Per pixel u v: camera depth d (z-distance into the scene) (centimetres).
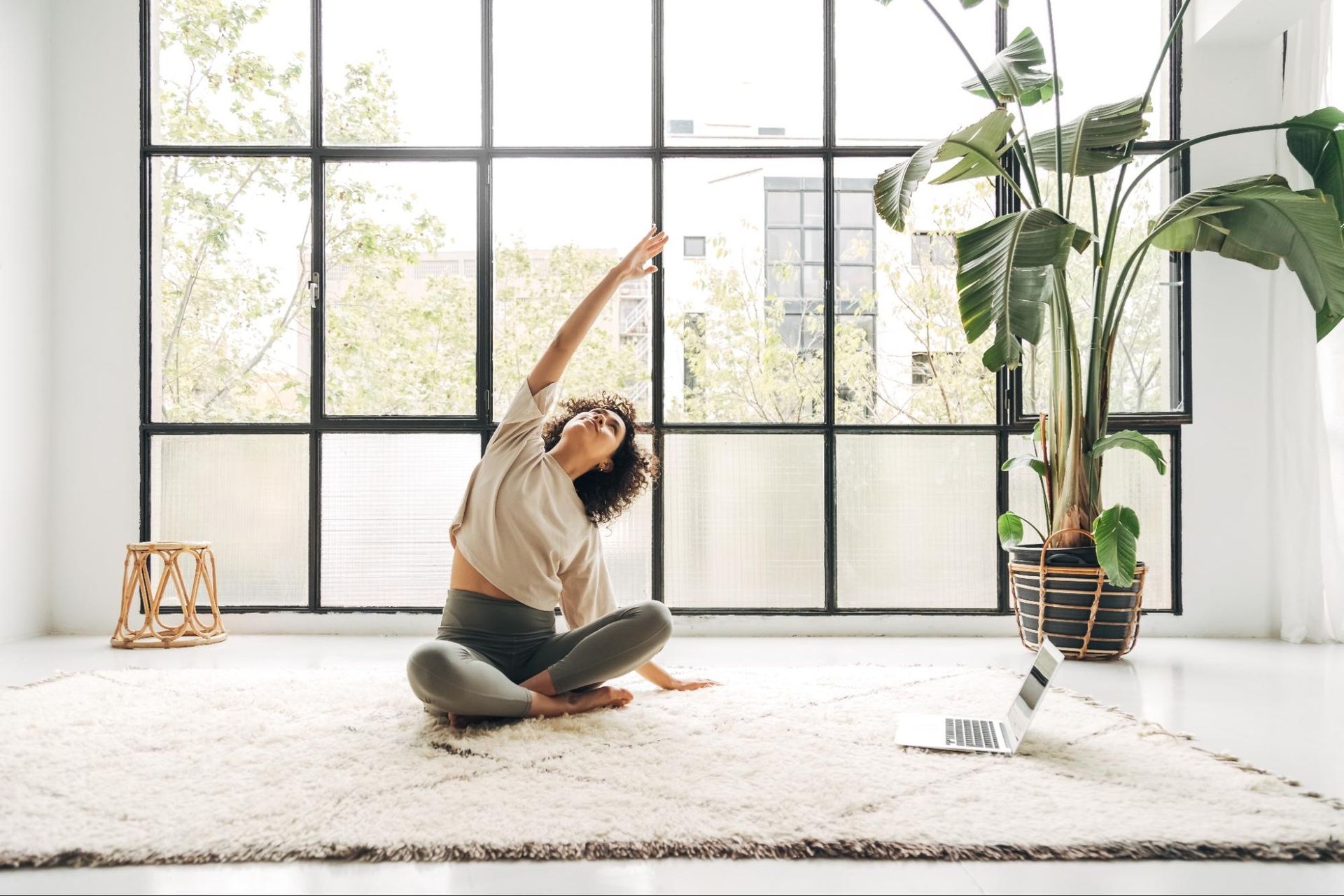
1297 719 230
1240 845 140
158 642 352
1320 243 301
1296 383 366
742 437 391
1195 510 379
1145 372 381
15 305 359
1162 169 381
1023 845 140
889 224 324
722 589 389
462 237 390
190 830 146
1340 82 365
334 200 389
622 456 245
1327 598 366
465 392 390
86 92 383
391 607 386
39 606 373
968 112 391
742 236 391
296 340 391
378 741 195
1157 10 386
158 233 390
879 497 389
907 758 184
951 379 389
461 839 142
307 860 138
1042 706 231
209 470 389
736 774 172
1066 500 328
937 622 384
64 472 380
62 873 134
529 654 224
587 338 389
